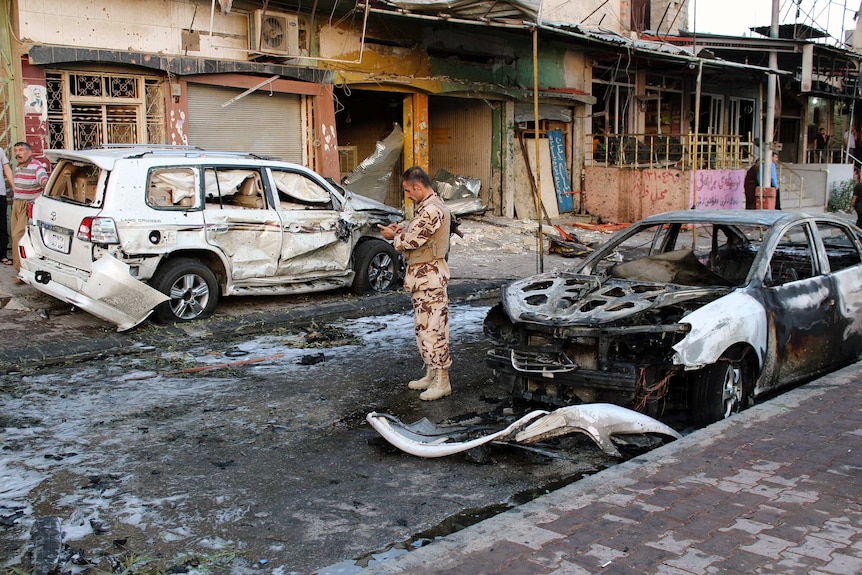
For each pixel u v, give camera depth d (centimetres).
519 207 1973
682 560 363
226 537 430
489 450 548
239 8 1370
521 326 605
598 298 617
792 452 498
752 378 623
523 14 1392
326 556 411
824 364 702
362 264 1072
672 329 556
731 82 2598
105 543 421
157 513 457
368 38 1568
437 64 1706
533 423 530
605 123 2223
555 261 1462
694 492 439
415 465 534
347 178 1694
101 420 612
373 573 355
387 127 1864
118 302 825
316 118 1492
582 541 383
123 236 834
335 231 1020
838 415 567
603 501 429
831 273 711
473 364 790
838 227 754
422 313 668
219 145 1372
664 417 623
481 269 1349
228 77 1352
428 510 465
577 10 2142
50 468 520
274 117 1445
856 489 441
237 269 937
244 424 609
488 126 1930
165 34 1289
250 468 525
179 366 765
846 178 2691
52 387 694
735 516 408
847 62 2541
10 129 1145
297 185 1009
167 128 1293
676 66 2236
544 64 1959
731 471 469
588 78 2094
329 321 979
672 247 812
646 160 2117
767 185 2277
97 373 739
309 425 609
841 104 3114
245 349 834
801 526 396
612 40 1805
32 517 450
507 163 1914
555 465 536
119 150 916
